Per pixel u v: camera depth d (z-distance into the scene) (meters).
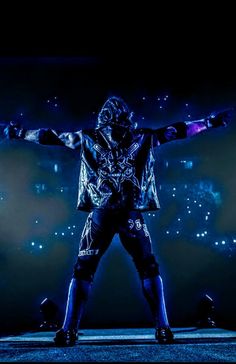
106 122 3.00
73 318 2.66
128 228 2.82
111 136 2.94
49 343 2.71
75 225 9.12
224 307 4.72
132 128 3.01
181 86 7.73
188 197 8.95
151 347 2.42
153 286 2.75
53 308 3.68
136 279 6.51
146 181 2.92
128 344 2.60
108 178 2.86
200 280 6.30
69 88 8.05
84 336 3.06
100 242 2.83
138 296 5.55
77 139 3.00
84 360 2.00
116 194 2.83
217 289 5.73
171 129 3.04
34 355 2.19
